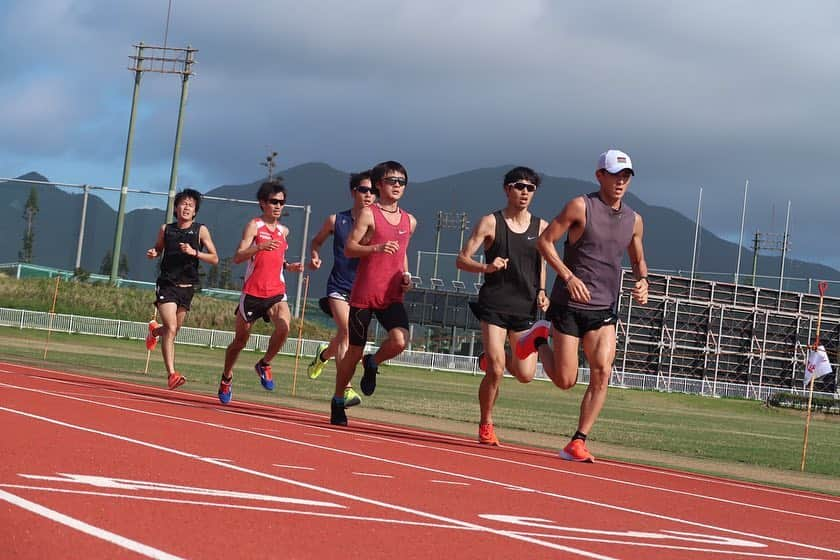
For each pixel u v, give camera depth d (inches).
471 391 1441.9
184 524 164.4
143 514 169.2
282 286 536.1
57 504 168.9
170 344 561.6
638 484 340.5
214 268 3772.1
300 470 257.6
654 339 2837.1
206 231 561.0
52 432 276.7
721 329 2898.6
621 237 396.8
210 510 180.5
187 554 141.4
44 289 2251.5
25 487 182.7
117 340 1847.9
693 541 212.8
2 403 349.1
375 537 172.1
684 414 1505.9
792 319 2974.9
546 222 433.7
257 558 144.7
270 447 309.7
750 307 2933.1
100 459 232.5
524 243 425.7
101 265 3395.7
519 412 955.3
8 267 2490.2
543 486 294.0
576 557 174.2
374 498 222.1
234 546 151.2
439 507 220.1
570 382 405.7
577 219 391.5
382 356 450.9
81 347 1524.4
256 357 1827.0
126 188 2405.3
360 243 444.8
